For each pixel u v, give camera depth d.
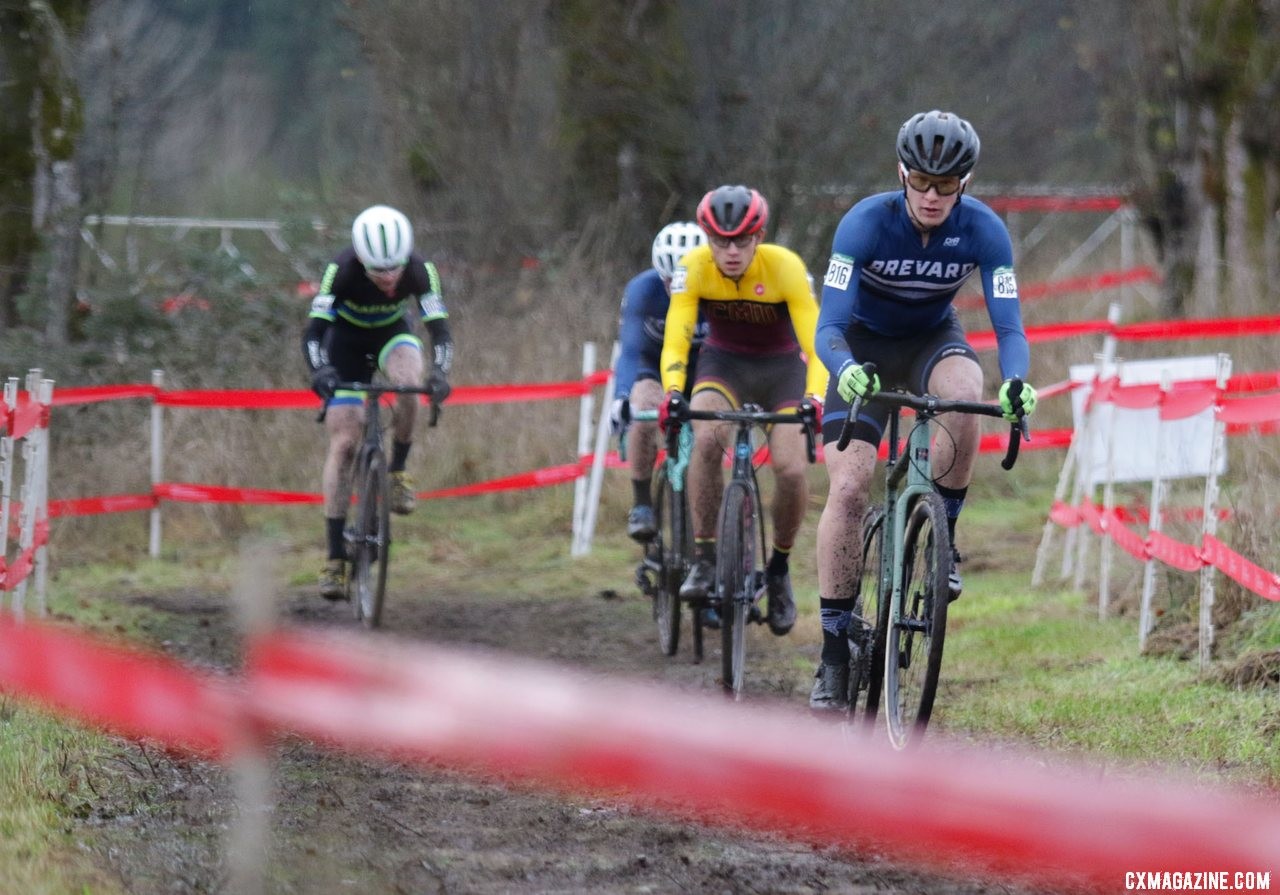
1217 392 17.55
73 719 14.37
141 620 22.78
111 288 36.22
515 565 29.88
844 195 47.16
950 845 9.83
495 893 10.47
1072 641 20.12
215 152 84.06
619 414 21.38
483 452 35.41
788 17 47.12
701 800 12.61
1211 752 13.95
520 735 9.09
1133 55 46.25
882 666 14.41
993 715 16.06
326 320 24.67
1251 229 42.62
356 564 24.72
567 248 45.78
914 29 47.22
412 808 12.59
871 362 14.60
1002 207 55.84
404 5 46.88
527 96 47.16
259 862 10.14
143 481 32.06
